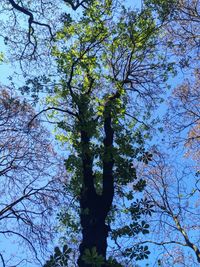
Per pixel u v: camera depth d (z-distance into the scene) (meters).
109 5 14.74
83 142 12.45
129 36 15.05
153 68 15.33
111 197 10.84
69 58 14.54
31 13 14.87
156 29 15.34
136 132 14.16
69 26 14.96
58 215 14.14
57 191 14.75
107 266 9.58
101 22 14.77
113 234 11.92
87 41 14.74
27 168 16.00
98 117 13.51
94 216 10.34
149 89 15.41
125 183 12.98
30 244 14.41
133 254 11.46
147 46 15.34
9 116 16.27
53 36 15.23
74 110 14.43
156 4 15.02
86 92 14.45
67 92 14.28
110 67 15.43
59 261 9.24
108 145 12.40
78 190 13.49
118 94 14.11
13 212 14.84
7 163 16.08
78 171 13.34
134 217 12.37
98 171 14.15
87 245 9.79
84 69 14.44
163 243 17.64
